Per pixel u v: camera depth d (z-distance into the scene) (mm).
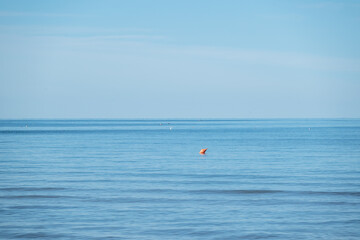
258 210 27297
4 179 38469
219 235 22609
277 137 115562
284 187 34812
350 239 21984
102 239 21953
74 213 26500
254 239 22094
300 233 22859
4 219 25141
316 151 68938
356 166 48438
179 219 25328
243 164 50750
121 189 33906
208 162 52938
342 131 160125
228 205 28625
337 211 27016
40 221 24781
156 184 36250
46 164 49938
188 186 35344
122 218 25469
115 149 73250
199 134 136750
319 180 38281
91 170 44875
